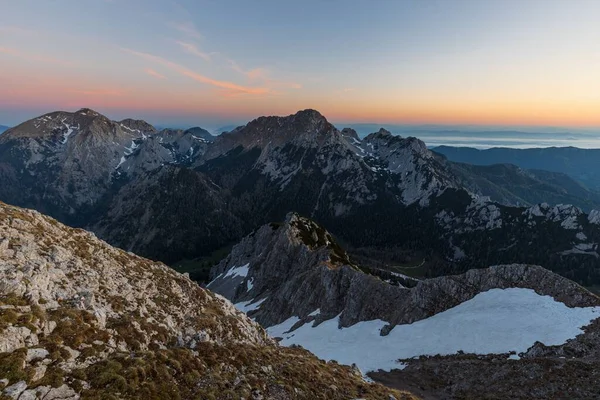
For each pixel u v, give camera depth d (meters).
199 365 26.09
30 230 33.06
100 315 26.08
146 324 28.48
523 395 41.75
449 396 45.44
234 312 42.25
